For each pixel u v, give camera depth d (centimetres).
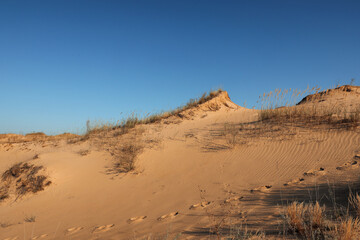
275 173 814
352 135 965
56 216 812
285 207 518
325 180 666
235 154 1046
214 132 1355
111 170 1109
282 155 945
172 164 1079
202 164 1024
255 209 556
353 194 509
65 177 1098
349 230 329
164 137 1404
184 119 1717
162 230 534
